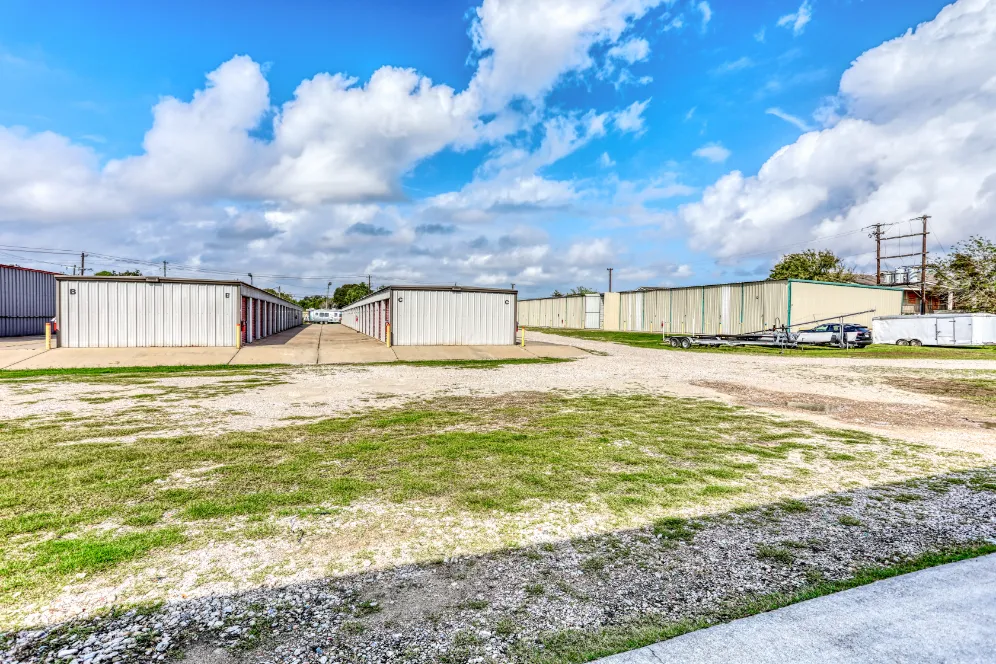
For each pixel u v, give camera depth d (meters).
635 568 3.24
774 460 5.71
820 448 6.25
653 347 26.56
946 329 25.88
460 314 22.75
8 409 8.39
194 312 18.81
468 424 7.48
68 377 12.91
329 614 2.71
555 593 2.93
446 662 2.30
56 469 5.13
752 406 9.12
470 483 4.86
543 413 8.37
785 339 25.03
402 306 21.88
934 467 5.49
